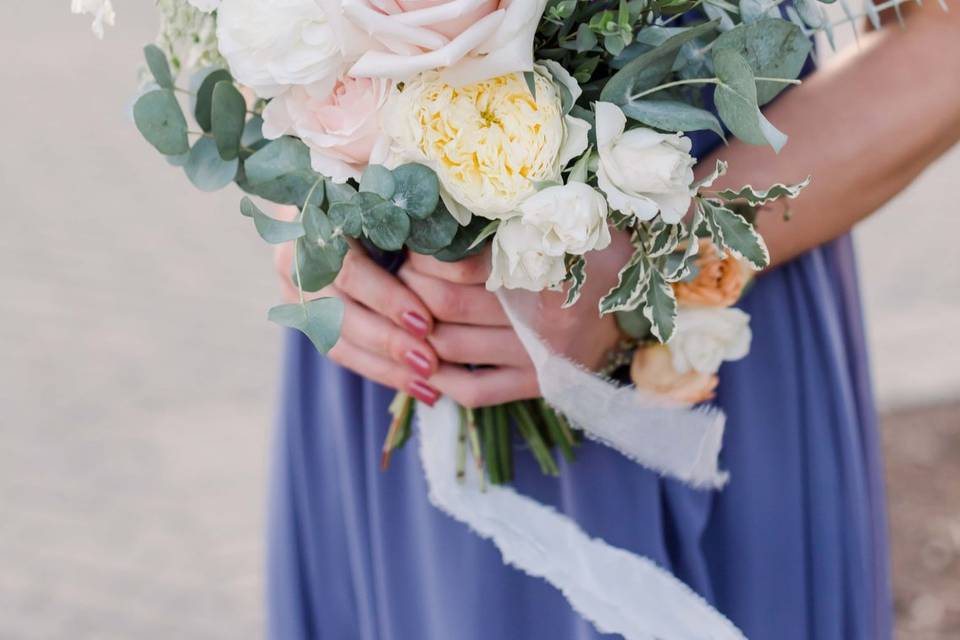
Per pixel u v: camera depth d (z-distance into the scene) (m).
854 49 1.15
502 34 0.79
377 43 0.82
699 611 1.12
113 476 3.14
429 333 1.10
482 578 1.22
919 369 3.51
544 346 1.04
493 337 1.09
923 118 1.09
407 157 0.86
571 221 0.82
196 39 1.04
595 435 1.09
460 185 0.84
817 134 1.10
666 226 0.89
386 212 0.85
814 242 1.13
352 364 1.16
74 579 2.73
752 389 1.19
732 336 1.08
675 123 0.84
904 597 2.53
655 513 1.18
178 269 4.51
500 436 1.16
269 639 1.39
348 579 1.36
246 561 2.79
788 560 1.22
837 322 1.27
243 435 3.34
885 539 1.38
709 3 0.90
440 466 1.15
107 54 7.37
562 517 1.15
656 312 0.92
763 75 0.89
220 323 4.06
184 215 5.07
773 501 1.21
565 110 0.85
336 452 1.31
